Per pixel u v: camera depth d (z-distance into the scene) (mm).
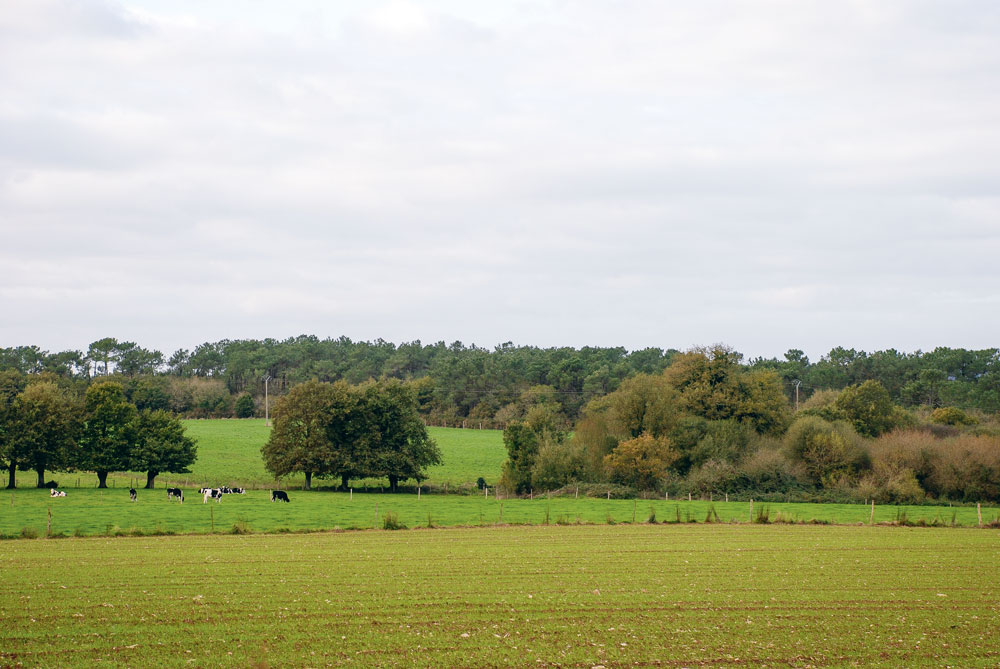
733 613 27688
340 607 27844
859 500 79438
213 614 26562
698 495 82750
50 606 27312
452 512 68625
